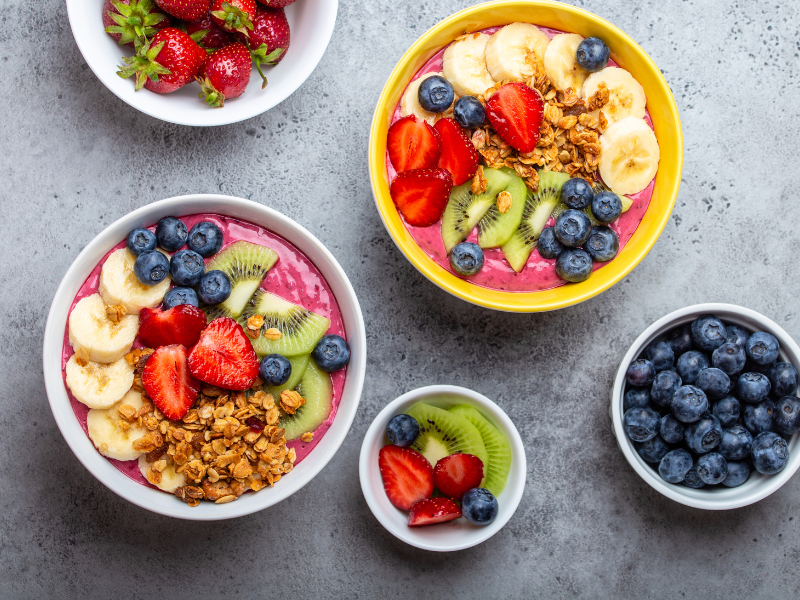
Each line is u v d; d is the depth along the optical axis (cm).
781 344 52
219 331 48
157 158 55
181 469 48
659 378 52
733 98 56
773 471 51
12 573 55
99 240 47
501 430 52
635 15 55
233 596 55
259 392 49
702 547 56
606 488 56
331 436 49
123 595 55
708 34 55
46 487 55
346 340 50
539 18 51
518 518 56
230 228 50
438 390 52
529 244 52
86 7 50
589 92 52
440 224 52
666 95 50
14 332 54
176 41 51
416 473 52
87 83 55
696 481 52
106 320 48
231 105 53
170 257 49
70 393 48
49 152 55
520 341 56
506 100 50
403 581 55
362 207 55
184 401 48
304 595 55
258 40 52
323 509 55
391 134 51
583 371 56
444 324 55
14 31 54
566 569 56
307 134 55
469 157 51
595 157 51
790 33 56
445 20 50
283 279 50
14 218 55
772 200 56
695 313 52
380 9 55
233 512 48
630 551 56
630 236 52
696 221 56
